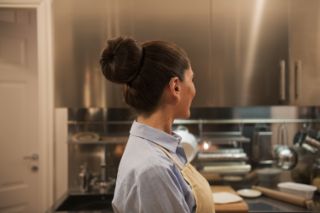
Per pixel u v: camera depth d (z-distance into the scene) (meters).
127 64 0.78
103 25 1.75
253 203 1.75
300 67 1.75
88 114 2.07
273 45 1.75
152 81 0.78
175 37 1.76
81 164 2.08
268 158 2.08
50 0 2.06
